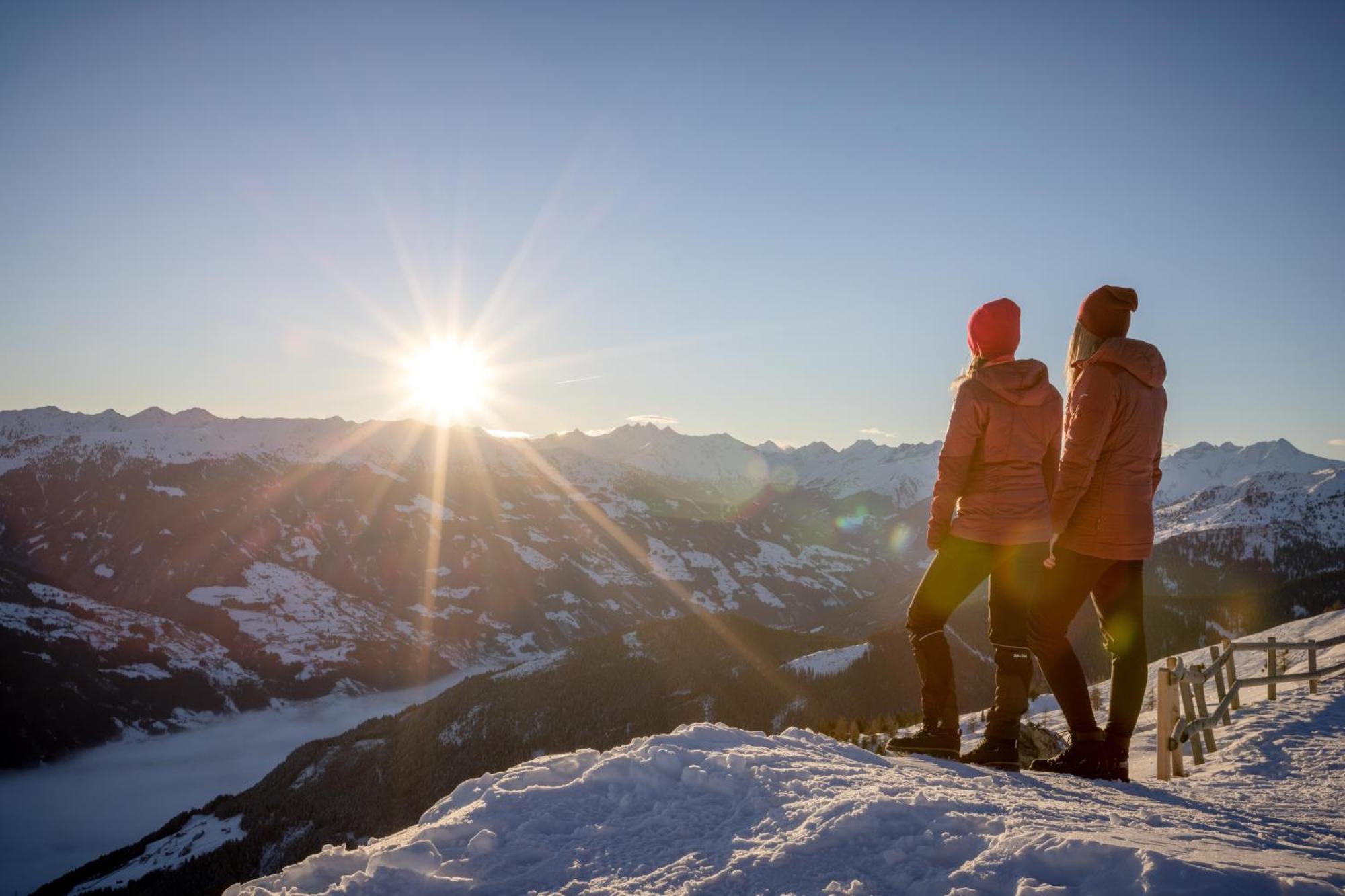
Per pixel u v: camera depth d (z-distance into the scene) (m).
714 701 137.00
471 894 2.49
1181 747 8.23
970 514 4.75
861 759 4.30
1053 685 5.36
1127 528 5.05
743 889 2.46
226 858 106.31
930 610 4.93
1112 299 5.16
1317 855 3.26
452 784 121.38
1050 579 5.28
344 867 2.81
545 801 3.22
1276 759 6.84
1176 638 124.19
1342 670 10.12
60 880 112.62
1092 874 2.34
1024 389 4.62
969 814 2.94
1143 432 5.02
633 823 3.03
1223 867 2.31
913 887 2.41
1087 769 5.21
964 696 80.81
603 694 143.75
